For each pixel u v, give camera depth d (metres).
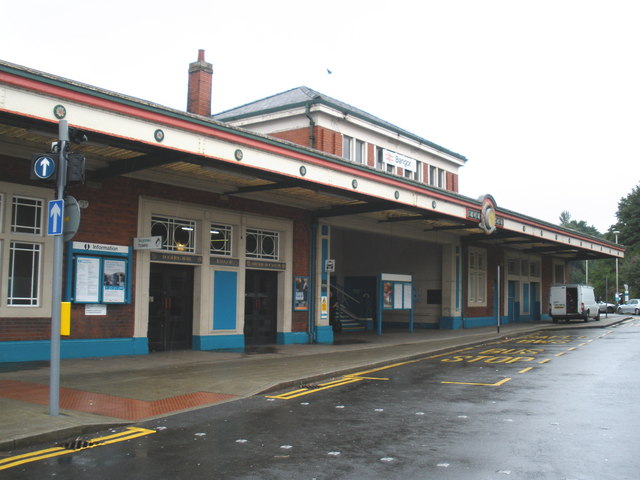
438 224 25.52
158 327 16.89
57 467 6.43
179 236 17.20
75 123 10.66
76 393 10.33
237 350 17.88
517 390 11.45
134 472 6.26
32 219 13.91
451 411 9.43
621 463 6.54
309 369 13.80
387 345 20.45
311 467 6.43
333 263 21.52
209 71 22.20
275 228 19.95
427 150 31.31
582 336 26.09
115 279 15.22
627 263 70.88
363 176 18.02
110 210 15.17
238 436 7.82
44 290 13.88
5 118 10.10
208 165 14.23
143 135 11.84
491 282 34.69
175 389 11.04
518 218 28.70
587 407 9.72
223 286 18.20
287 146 15.26
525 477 6.06
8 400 9.41
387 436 7.80
